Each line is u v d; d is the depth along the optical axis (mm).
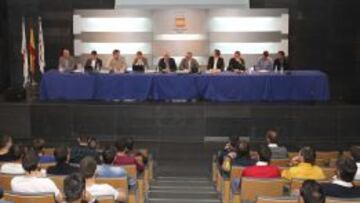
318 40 15836
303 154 5605
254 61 15484
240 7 15320
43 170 5562
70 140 12117
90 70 13266
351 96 15852
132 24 15453
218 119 12094
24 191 4758
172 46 15359
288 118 12016
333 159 7293
